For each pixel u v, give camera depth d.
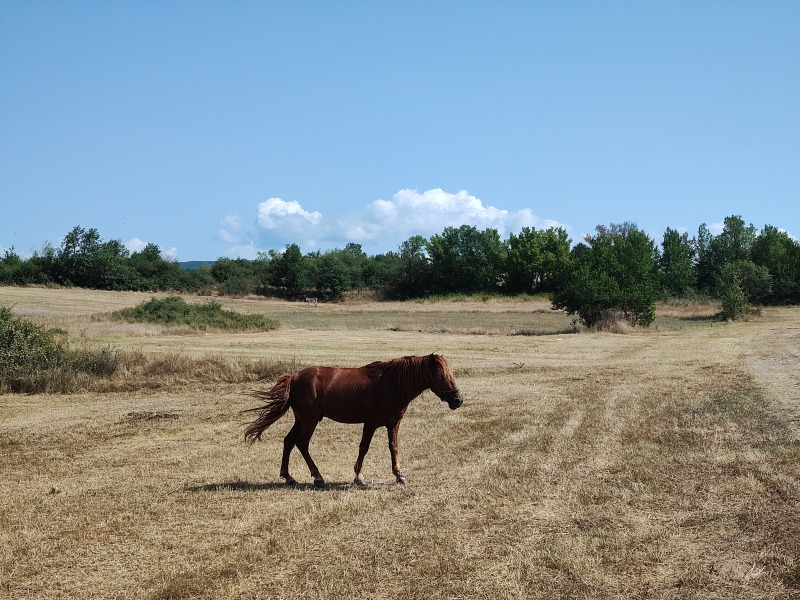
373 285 105.25
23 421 14.59
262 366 20.69
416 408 16.11
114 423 14.46
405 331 40.72
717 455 10.60
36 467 10.71
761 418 13.63
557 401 16.86
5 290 69.31
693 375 21.09
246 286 94.31
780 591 5.72
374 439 12.81
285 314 64.38
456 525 7.59
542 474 9.88
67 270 81.69
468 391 18.59
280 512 8.09
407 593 5.81
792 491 8.44
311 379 9.38
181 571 6.27
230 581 6.02
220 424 14.47
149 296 74.62
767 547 6.66
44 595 5.80
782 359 24.94
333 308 75.12
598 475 9.77
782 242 84.00
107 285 82.94
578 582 6.00
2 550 6.85
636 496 8.59
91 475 10.20
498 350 29.03
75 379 18.91
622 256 42.81
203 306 42.69
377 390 9.34
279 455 11.62
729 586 5.86
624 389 18.55
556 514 7.98
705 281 84.00
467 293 99.06
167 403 16.91
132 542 7.08
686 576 6.06
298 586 5.96
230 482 9.73
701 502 8.23
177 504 8.47
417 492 8.98
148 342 29.64
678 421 13.88
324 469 10.55
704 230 86.19
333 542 7.05
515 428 13.59
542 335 38.03
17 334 19.69
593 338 35.22
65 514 8.09
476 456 11.20
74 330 32.88
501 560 6.52
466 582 6.00
